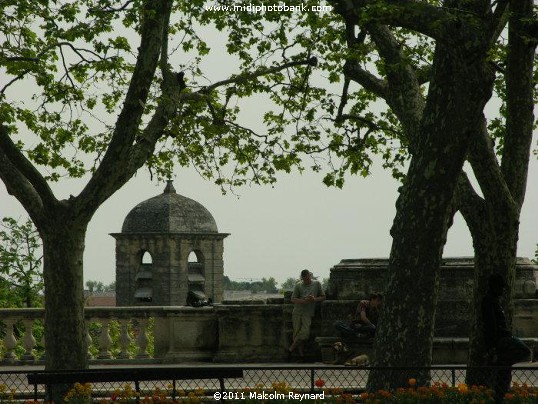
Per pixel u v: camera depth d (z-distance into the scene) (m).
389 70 49.78
